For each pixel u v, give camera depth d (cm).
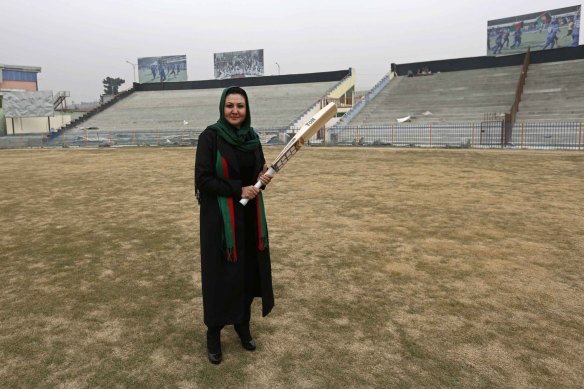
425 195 1016
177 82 5412
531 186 1123
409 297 442
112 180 1416
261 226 327
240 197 312
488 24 4034
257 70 5259
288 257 575
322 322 391
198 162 307
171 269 537
